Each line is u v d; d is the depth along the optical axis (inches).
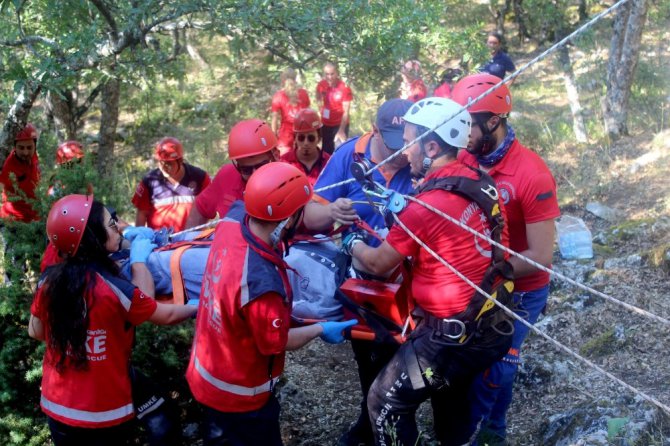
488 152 147.6
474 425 151.5
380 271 135.6
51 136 342.0
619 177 332.2
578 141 394.3
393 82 254.8
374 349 152.9
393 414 135.8
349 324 143.3
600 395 174.9
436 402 149.9
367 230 145.2
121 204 207.6
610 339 196.5
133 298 136.0
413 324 140.1
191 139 519.8
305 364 224.2
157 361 190.1
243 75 605.6
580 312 215.2
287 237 132.9
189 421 189.9
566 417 165.2
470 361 130.9
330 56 236.8
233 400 134.8
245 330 131.3
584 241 254.5
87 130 535.2
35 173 249.3
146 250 151.9
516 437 168.9
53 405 139.9
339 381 214.1
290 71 361.1
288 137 367.2
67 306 133.2
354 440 171.5
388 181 152.7
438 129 130.2
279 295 127.8
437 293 129.7
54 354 137.0
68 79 219.5
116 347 138.9
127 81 232.4
